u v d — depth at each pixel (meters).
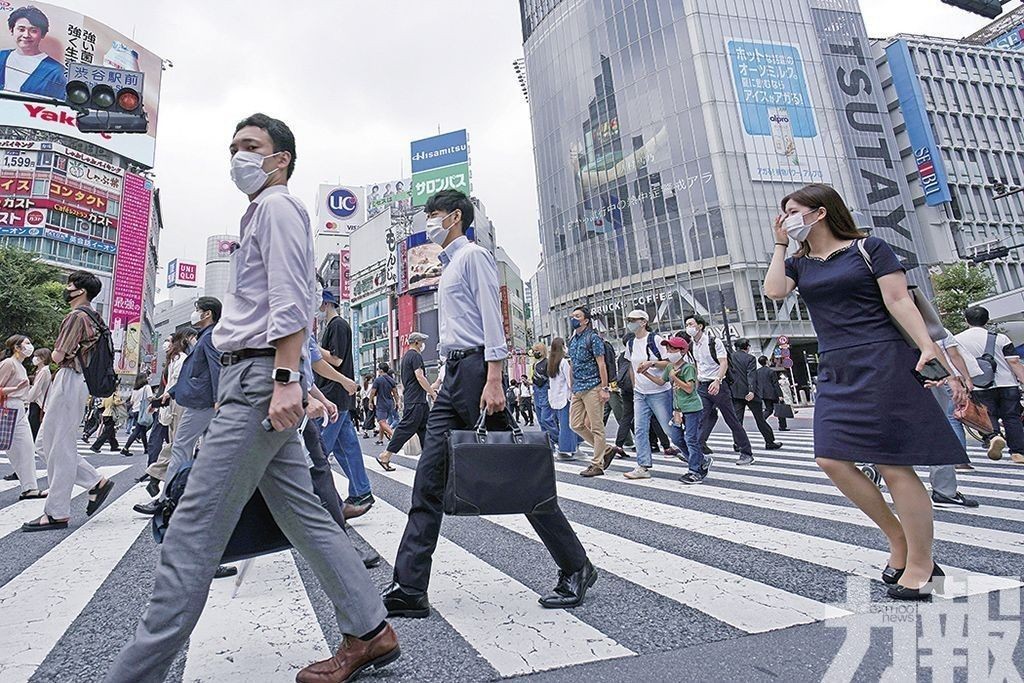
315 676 1.50
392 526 3.61
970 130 47.03
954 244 43.31
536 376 8.37
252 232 1.56
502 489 1.94
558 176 42.66
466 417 2.13
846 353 2.16
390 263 48.97
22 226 40.66
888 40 48.16
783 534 3.00
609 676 1.52
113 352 3.93
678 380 5.04
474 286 2.21
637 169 37.69
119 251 45.62
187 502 1.39
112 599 2.27
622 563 2.61
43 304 25.42
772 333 32.59
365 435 14.87
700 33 36.41
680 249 35.31
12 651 1.76
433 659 1.66
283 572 2.73
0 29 42.69
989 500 3.67
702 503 3.96
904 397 2.04
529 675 1.54
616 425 15.33
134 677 1.26
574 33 42.44
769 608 1.96
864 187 37.59
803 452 7.19
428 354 41.34
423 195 51.28
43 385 5.96
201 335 3.75
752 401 7.74
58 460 3.67
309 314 1.54
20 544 3.23
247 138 1.64
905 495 2.01
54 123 43.94
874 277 2.14
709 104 35.34
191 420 3.54
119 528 3.67
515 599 2.19
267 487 1.54
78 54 45.88
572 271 40.84
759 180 34.72
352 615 1.53
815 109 37.47
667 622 1.88
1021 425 5.51
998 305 24.91
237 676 1.58
